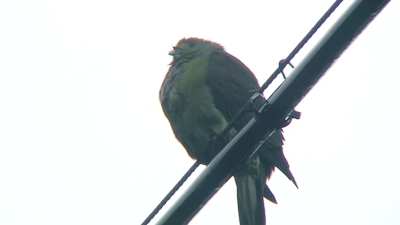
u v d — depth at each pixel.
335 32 6.17
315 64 6.41
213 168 7.26
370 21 6.04
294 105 6.77
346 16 6.08
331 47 6.26
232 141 7.16
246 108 7.28
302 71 6.50
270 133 7.03
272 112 6.83
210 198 7.41
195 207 7.38
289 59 7.10
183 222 7.43
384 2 5.87
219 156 7.24
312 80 6.52
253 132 7.01
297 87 6.62
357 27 6.08
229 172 7.25
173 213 7.43
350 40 6.17
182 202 7.39
